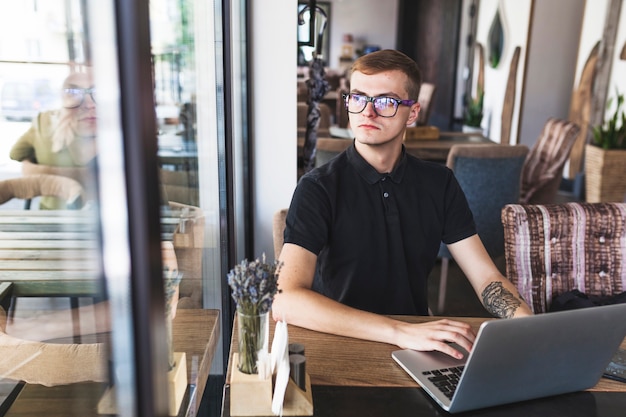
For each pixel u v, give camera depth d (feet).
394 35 33.19
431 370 3.89
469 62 27.66
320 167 5.13
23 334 2.98
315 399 3.57
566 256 5.82
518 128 19.84
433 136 13.87
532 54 19.22
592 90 17.16
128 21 1.95
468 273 5.33
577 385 3.68
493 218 10.23
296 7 7.54
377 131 4.80
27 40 2.10
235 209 6.92
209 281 6.19
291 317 4.47
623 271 5.84
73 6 2.02
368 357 4.08
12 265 2.55
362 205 5.00
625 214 5.84
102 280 2.25
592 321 3.32
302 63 20.27
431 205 5.23
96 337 2.47
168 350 3.15
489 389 3.39
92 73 2.01
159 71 3.38
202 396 4.79
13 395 3.22
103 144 2.04
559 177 12.10
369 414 3.44
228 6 5.68
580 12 18.48
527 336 3.20
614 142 15.31
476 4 26.53
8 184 2.27
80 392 2.78
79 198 2.22
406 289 5.18
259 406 3.27
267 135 7.95
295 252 4.77
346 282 5.10
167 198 3.81
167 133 3.99
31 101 2.14
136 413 2.30
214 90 5.88
